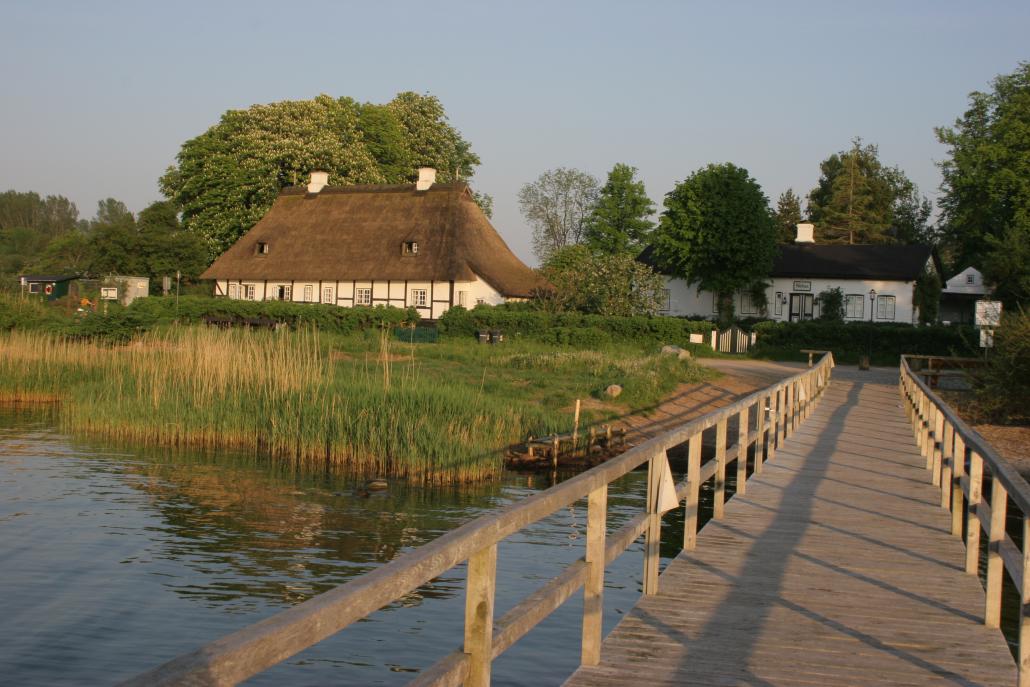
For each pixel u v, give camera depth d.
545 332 46.28
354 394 23.27
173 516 16.53
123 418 24.11
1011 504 19.84
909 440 19.59
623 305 50.00
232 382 24.92
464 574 14.08
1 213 164.62
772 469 15.43
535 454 22.42
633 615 7.35
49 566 13.50
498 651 4.11
